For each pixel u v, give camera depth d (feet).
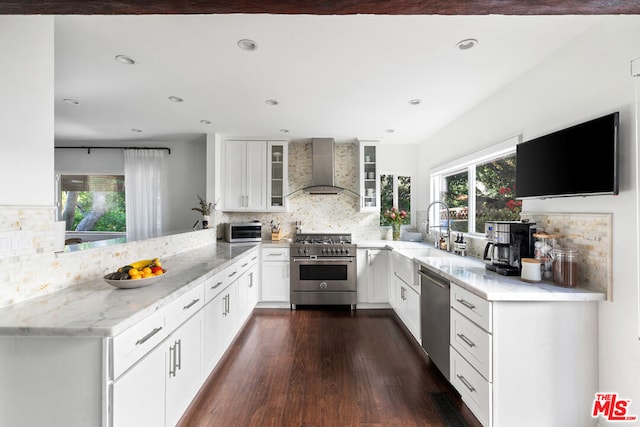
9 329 3.58
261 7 3.45
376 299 13.05
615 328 5.06
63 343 3.68
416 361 8.45
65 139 14.39
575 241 5.88
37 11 3.50
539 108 6.72
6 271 4.31
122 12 3.52
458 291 6.43
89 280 5.87
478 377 5.64
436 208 13.35
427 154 13.87
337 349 9.20
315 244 13.12
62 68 6.98
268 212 14.93
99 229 15.19
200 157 15.06
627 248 4.90
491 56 6.48
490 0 3.29
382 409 6.38
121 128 12.37
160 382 4.83
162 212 14.98
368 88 8.17
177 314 5.46
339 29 5.50
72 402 3.68
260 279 13.14
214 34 5.65
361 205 13.89
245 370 7.95
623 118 4.94
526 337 5.28
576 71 5.77
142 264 6.05
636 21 4.75
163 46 6.07
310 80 7.68
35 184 4.73
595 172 5.14
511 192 8.57
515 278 6.38
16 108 4.44
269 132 12.91
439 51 6.27
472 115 9.69
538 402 5.29
